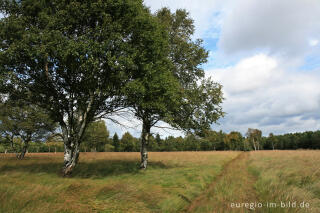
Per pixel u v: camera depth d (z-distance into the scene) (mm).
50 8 11609
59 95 13219
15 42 10828
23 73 12055
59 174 12461
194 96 16344
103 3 11273
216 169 14195
